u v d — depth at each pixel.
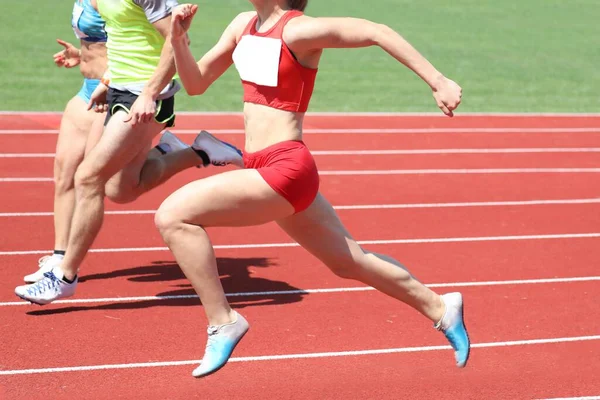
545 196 25.20
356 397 12.73
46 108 33.44
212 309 10.91
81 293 16.52
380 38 10.16
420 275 18.36
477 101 39.22
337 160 28.33
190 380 13.11
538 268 19.02
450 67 46.53
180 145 16.58
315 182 10.95
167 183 24.95
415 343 14.85
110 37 14.83
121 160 14.69
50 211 21.72
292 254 19.38
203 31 50.75
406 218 22.50
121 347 14.17
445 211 23.23
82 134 16.48
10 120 31.39
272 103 10.86
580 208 24.11
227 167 27.11
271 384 13.08
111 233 20.30
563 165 29.06
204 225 10.80
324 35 10.35
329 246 11.33
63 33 48.12
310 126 33.03
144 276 17.58
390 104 37.66
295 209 10.89
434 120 35.06
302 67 10.75
